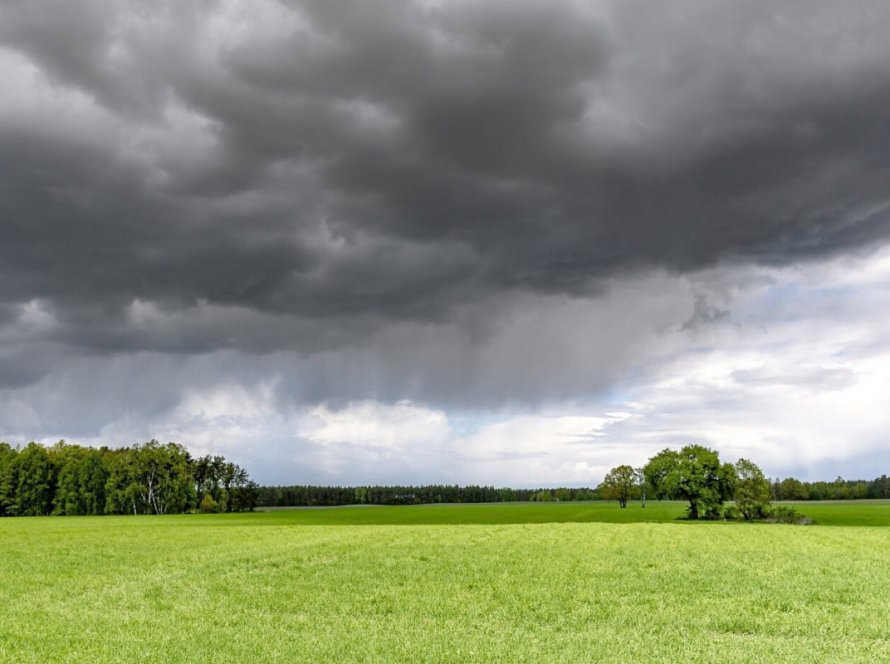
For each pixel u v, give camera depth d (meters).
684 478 113.25
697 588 29.50
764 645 18.98
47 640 19.67
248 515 138.88
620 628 21.59
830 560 40.06
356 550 46.00
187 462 188.38
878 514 125.44
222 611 24.44
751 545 50.09
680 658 17.48
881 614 23.66
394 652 18.17
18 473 162.38
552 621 22.72
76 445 178.25
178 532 67.94
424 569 35.78
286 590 29.09
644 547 48.19
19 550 48.09
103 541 56.41
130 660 17.44
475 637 20.05
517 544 50.59
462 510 161.62
